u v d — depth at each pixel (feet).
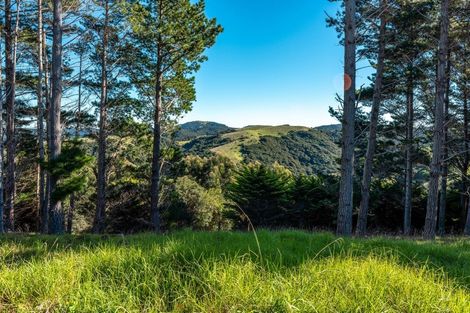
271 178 77.05
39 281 10.09
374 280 10.00
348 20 29.09
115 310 8.00
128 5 48.67
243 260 11.19
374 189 78.95
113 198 70.59
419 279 10.32
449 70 57.93
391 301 8.99
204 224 87.25
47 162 27.91
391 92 56.95
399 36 49.24
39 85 47.24
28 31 49.49
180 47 50.24
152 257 11.70
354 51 29.09
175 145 71.46
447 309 8.54
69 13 46.32
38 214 59.06
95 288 9.18
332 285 9.58
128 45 53.31
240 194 76.89
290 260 12.55
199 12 49.01
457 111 64.49
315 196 78.38
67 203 65.36
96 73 58.18
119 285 9.71
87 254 13.12
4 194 49.70
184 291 9.20
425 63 52.54
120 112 61.72
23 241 20.45
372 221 78.79
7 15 46.39
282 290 8.64
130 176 74.28
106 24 51.96
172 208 78.54
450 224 75.92
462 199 71.72
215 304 8.55
